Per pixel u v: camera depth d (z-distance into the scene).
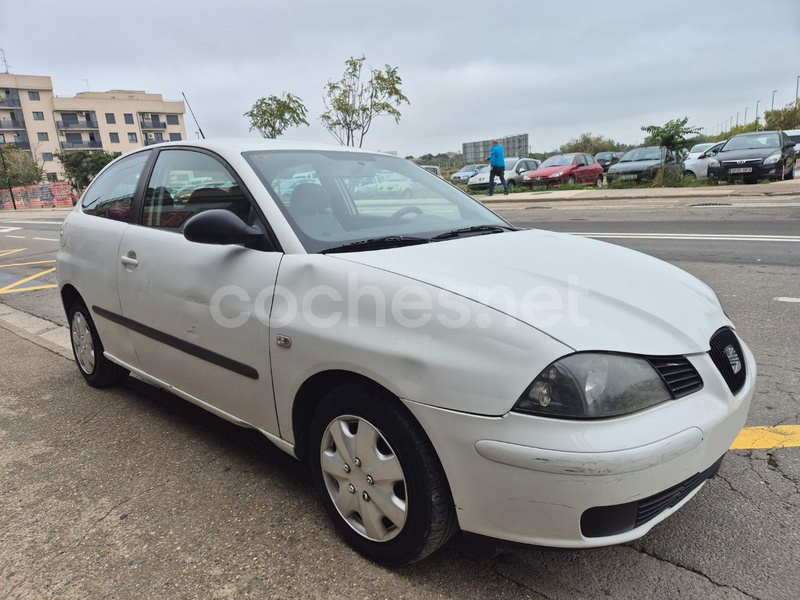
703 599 2.01
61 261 4.02
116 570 2.26
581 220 12.05
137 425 3.54
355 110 21.36
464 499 1.90
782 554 2.22
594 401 1.75
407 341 1.95
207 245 2.76
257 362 2.46
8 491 2.84
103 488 2.84
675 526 2.40
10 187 52.16
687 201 14.27
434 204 3.24
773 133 17.23
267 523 2.52
